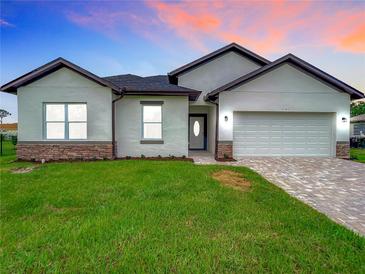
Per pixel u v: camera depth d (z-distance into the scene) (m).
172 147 12.91
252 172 8.80
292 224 4.18
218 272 2.80
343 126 13.25
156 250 3.21
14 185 6.66
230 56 15.52
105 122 11.81
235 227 4.01
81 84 11.73
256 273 2.79
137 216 4.40
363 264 3.01
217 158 12.78
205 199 5.43
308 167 10.36
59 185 6.62
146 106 12.96
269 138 13.39
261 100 13.06
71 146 11.71
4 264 2.91
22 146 11.61
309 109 13.14
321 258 3.11
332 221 4.43
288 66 13.07
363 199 6.00
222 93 13.04
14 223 4.20
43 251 3.21
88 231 3.76
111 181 7.02
